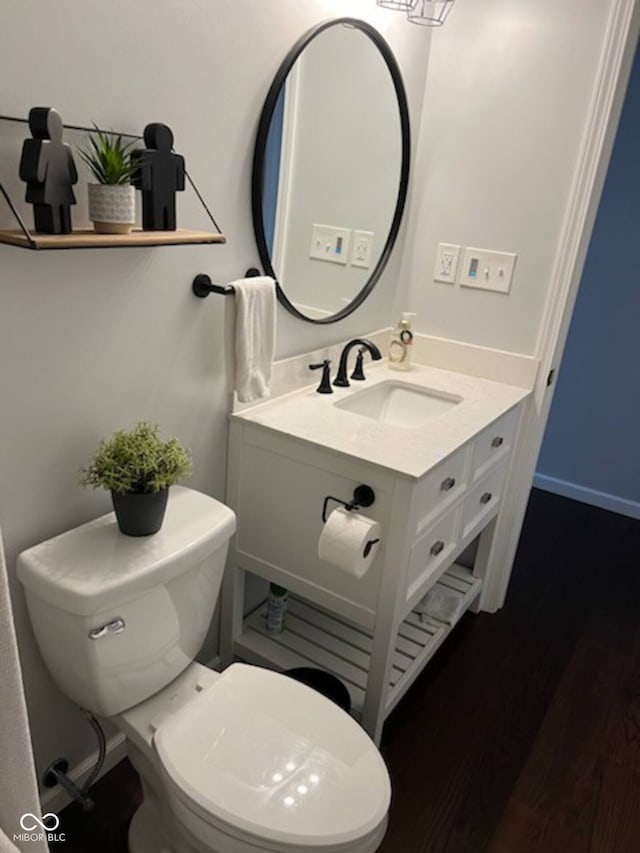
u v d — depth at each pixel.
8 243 0.95
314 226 1.68
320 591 1.61
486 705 1.89
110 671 1.18
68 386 1.20
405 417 2.01
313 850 1.02
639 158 2.76
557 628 2.27
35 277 1.09
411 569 1.51
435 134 2.01
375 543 1.41
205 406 1.53
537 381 2.03
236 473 1.66
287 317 1.71
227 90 1.32
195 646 1.38
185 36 1.20
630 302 2.93
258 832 1.03
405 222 2.12
